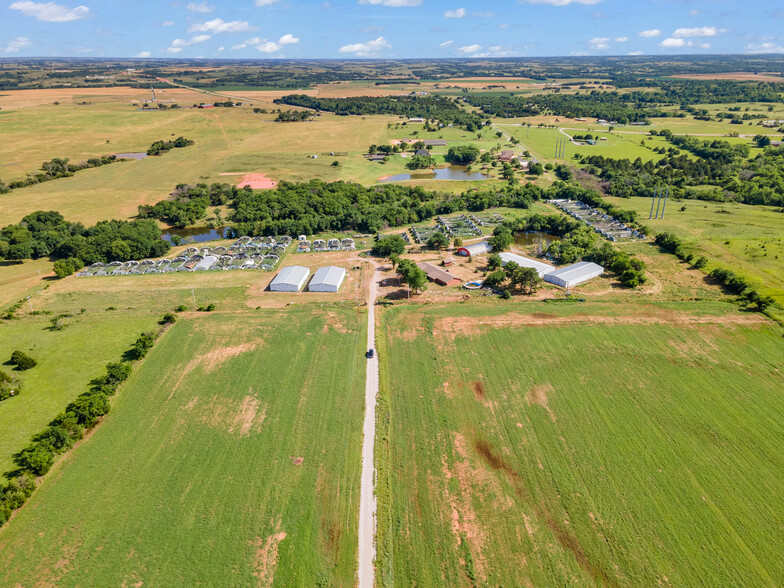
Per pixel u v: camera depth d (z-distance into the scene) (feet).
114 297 362.12
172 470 204.03
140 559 168.04
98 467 205.87
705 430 222.69
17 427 227.40
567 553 170.19
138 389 255.09
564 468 204.33
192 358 281.33
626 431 223.30
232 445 217.15
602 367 268.41
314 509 186.91
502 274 366.02
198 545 172.86
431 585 160.76
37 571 163.84
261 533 177.27
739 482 196.03
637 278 366.84
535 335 299.38
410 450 215.92
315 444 218.18
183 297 361.51
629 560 167.22
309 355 284.00
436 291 366.02
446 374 266.98
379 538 175.52
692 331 299.58
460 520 182.91
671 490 192.95
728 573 162.71
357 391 254.06
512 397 247.70
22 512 185.26
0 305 350.23
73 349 290.97
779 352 278.05
